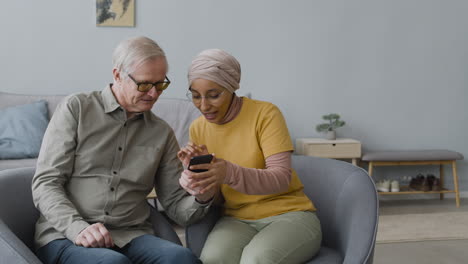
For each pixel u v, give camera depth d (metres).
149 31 4.15
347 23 4.45
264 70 4.36
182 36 4.20
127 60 1.44
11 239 1.16
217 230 1.61
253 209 1.64
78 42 4.04
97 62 4.08
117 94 1.53
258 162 1.67
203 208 1.58
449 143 4.66
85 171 1.47
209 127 1.74
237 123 1.69
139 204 1.57
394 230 3.39
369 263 1.38
